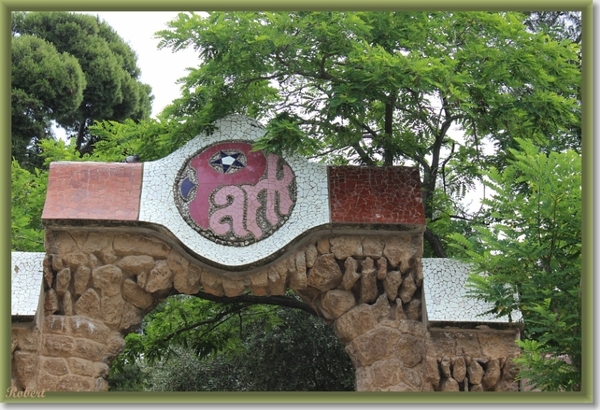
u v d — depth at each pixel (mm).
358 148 15141
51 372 11938
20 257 12258
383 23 13867
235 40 13062
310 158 15164
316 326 19984
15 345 11750
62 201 12141
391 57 12484
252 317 17547
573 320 10656
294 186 12391
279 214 12219
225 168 12453
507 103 13367
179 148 12766
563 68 13602
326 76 13406
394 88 12977
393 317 12258
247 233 12094
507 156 14555
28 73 25688
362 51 12844
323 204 12266
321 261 12258
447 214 15633
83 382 11953
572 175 10789
